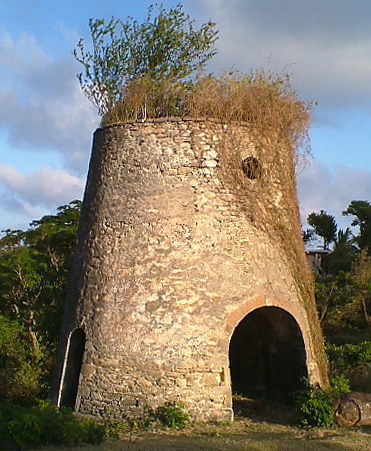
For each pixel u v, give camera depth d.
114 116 14.46
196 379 11.77
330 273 36.38
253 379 16.34
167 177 12.93
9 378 17.41
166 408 11.52
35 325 23.17
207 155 13.06
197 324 12.05
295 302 13.29
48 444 9.81
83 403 12.13
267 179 13.51
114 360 12.05
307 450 9.53
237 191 13.06
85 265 13.39
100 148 14.09
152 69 16.28
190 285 12.25
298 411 12.22
